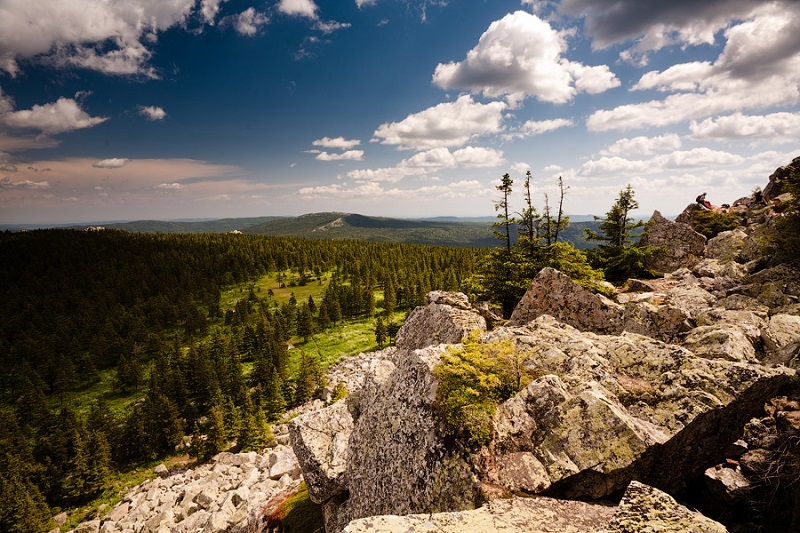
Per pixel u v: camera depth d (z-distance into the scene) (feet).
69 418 259.39
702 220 129.49
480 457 26.53
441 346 37.24
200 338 444.96
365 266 631.97
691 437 25.53
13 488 184.14
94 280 618.44
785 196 122.42
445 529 20.33
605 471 24.30
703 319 49.19
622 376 32.40
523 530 20.70
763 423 29.66
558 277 63.21
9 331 463.42
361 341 390.01
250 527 51.13
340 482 39.06
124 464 228.43
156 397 276.82
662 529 15.99
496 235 99.19
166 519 95.09
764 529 24.58
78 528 127.54
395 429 33.42
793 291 57.41
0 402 347.15
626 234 116.67
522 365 35.96
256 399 287.07
